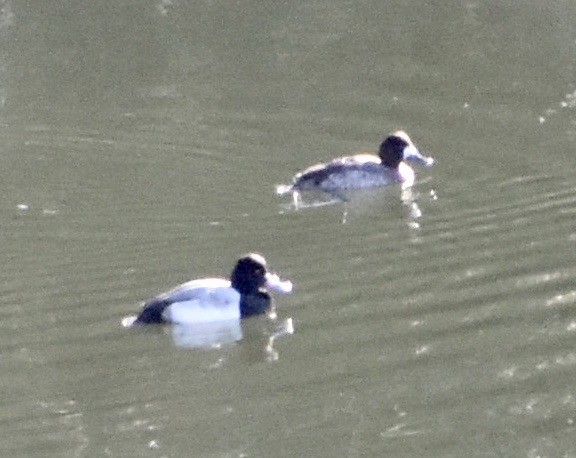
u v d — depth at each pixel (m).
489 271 17.72
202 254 18.62
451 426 14.27
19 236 19.38
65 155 22.91
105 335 16.56
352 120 24.44
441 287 17.36
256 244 18.91
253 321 16.77
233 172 21.95
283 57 27.72
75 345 16.33
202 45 28.59
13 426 14.60
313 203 20.48
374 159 21.47
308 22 29.48
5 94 26.19
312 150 23.00
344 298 17.20
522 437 14.02
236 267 17.19
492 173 21.38
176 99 25.69
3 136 23.91
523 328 16.22
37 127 24.34
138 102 25.59
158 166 22.25
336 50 27.94
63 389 15.33
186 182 21.44
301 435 14.23
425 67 26.84
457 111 24.55
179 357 16.02
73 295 17.56
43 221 19.89
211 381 15.44
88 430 14.48
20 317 17.03
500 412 14.50
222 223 19.73
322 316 16.80
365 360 15.68
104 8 30.66
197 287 17.00
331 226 19.55
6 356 16.09
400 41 28.19
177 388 15.30
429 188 20.95
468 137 23.22
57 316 17.03
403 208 20.16
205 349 16.22
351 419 14.45
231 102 25.50
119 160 22.59
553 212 19.55
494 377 15.17
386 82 26.20
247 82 26.53
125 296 17.48
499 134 23.23
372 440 14.05
